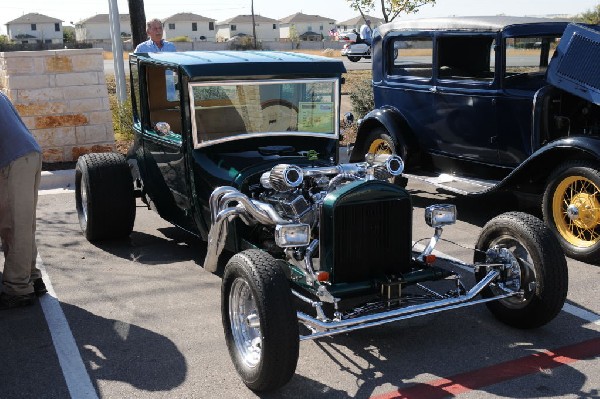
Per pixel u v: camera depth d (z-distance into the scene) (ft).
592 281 17.44
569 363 13.14
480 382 12.48
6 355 13.74
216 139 16.75
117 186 20.08
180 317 15.56
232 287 12.68
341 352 13.78
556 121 21.72
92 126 31.73
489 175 23.85
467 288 17.22
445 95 24.16
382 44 26.89
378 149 27.27
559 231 19.39
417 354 13.62
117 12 36.29
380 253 13.46
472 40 23.36
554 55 21.40
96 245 20.88
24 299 16.07
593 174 18.08
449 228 22.65
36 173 15.57
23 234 15.52
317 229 14.47
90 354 13.76
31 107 30.32
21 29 383.86
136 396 12.16
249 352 12.66
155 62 17.72
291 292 11.86
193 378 12.80
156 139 18.74
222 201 14.05
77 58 30.78
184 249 20.45
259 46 214.69
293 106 17.38
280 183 13.74
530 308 13.91
